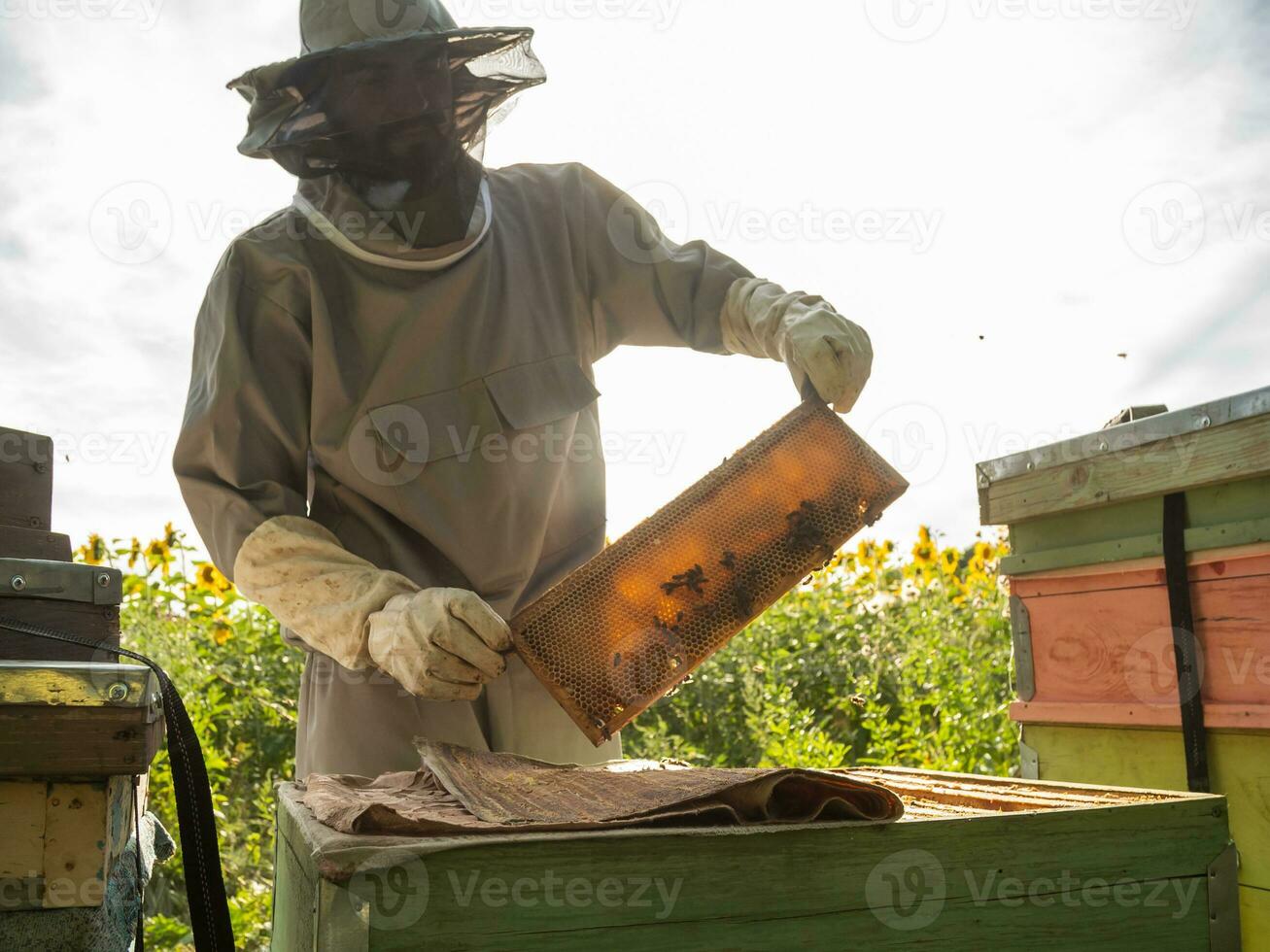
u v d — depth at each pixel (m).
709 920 1.54
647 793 1.74
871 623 6.97
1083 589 3.27
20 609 2.15
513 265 2.81
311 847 1.52
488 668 2.15
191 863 1.88
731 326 2.97
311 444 2.67
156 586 6.61
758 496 2.28
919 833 1.63
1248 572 2.74
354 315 2.65
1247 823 2.75
